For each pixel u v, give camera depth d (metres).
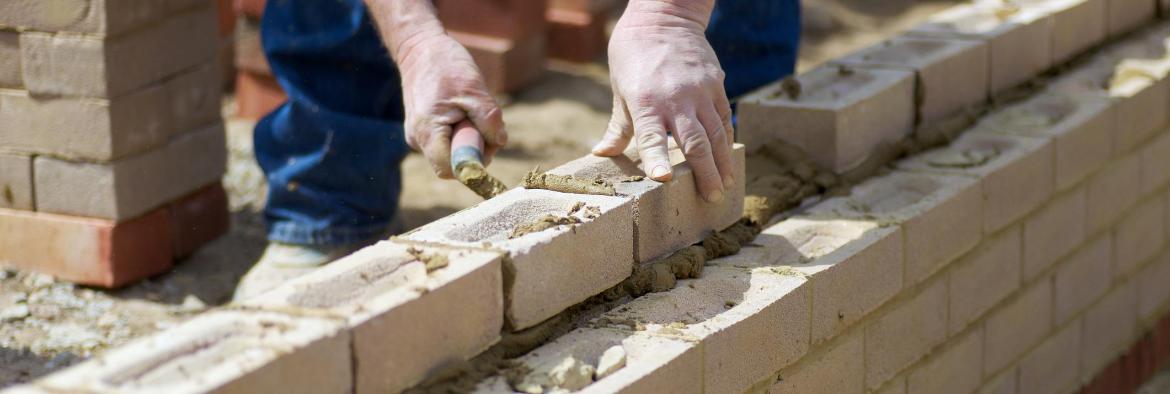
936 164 3.25
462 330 2.04
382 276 2.02
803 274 2.53
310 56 3.90
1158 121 3.99
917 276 2.90
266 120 3.98
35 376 3.16
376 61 3.92
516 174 4.94
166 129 3.88
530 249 2.14
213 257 4.12
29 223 3.80
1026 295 3.44
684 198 2.58
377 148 3.91
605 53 7.02
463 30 6.13
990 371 3.33
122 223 3.75
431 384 1.99
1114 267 3.91
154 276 3.93
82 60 3.59
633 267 2.46
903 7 8.27
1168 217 4.24
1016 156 3.28
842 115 3.09
